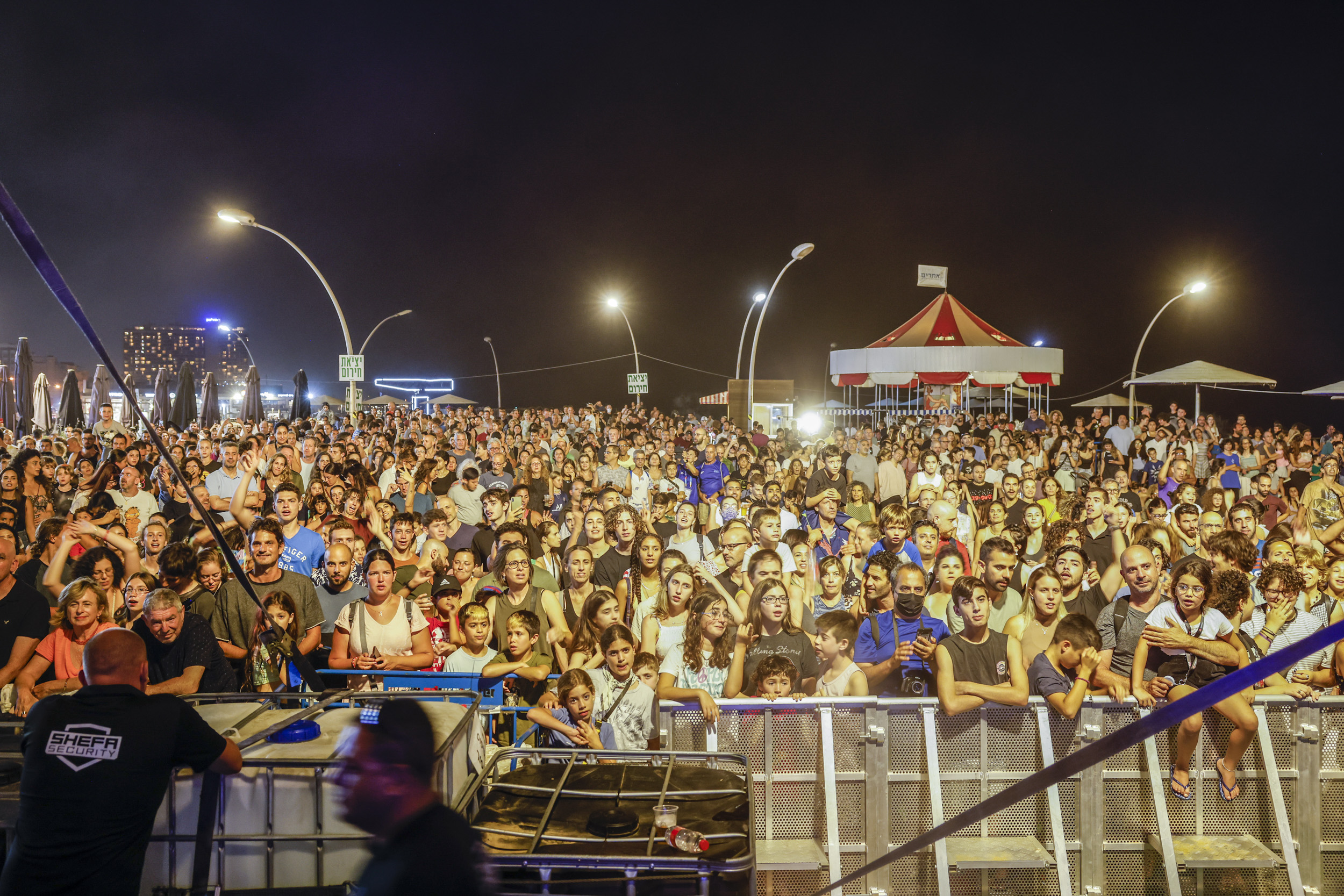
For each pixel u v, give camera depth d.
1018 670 4.64
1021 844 4.52
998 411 41.19
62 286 1.71
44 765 3.03
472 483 11.50
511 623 6.13
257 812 3.21
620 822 3.24
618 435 20.97
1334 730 4.54
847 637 5.23
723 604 5.45
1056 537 8.09
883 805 4.47
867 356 24.03
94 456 12.31
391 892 2.44
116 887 3.03
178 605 5.21
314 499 9.62
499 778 3.73
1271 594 5.82
